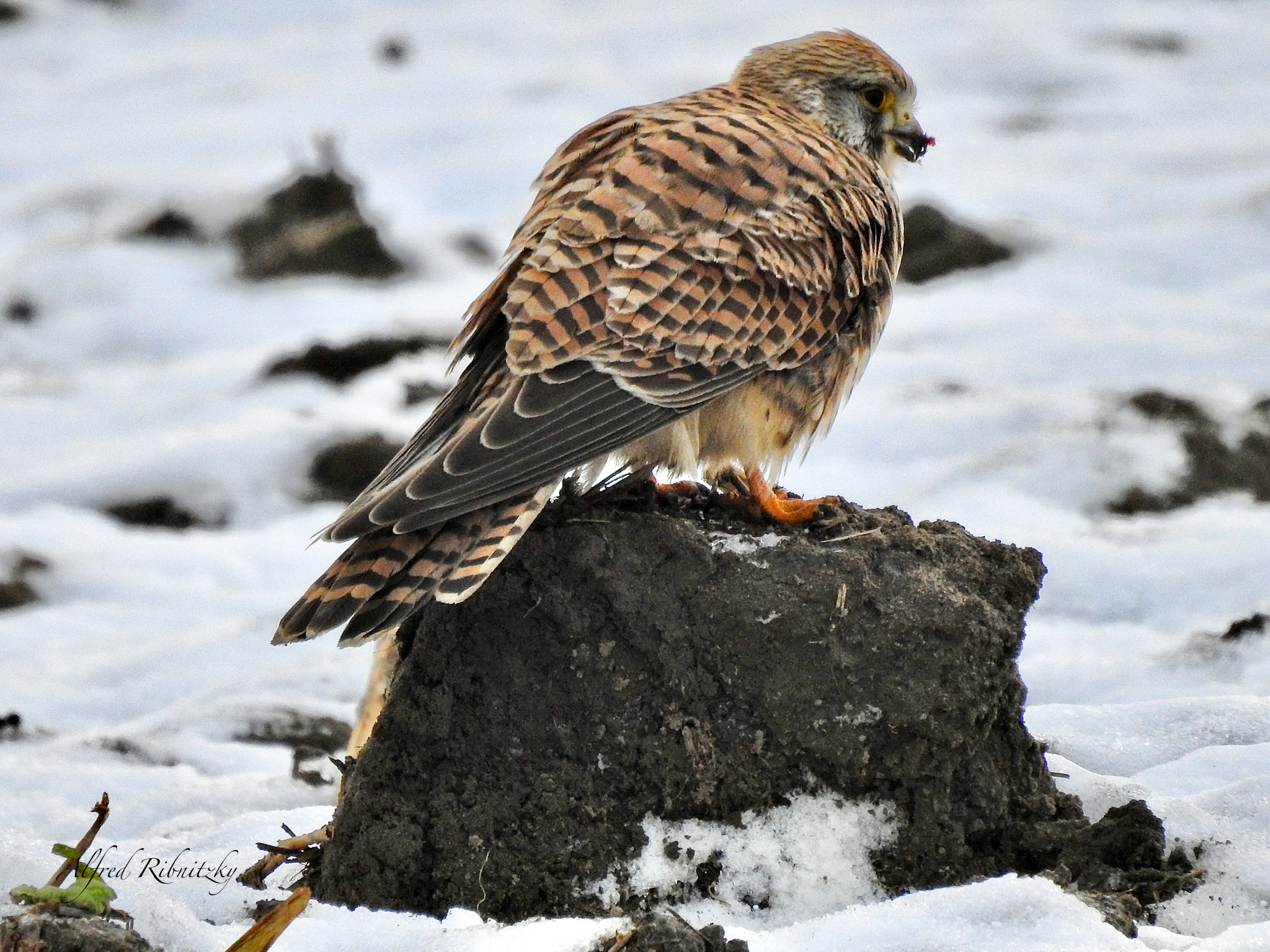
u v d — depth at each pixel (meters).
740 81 10.05
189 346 22.77
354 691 12.27
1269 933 6.77
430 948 6.61
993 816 7.69
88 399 20.52
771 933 6.82
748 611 7.65
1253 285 22.83
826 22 42.16
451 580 7.09
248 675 12.52
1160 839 7.67
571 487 8.23
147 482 17.25
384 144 33.50
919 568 7.85
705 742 7.62
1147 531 14.04
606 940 6.55
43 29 47.09
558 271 7.92
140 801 10.05
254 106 38.12
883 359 20.11
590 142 8.92
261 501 17.06
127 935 6.48
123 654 13.32
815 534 8.27
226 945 6.73
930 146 10.22
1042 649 12.24
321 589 7.06
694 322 8.01
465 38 43.59
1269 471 15.58
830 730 7.62
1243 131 32.28
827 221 8.61
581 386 7.68
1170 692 10.93
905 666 7.64
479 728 7.64
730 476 8.77
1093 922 6.75
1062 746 9.47
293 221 26.23
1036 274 23.75
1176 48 39.06
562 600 7.64
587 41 42.28
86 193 31.38
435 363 20.42
